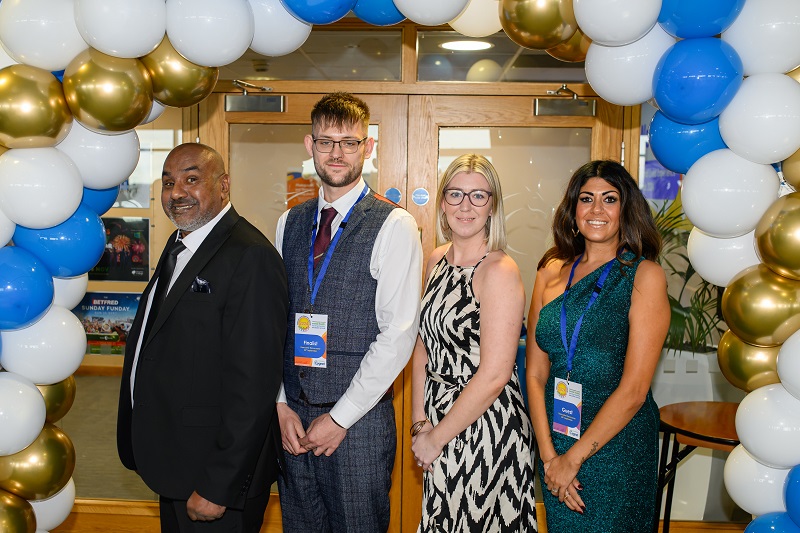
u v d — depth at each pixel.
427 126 3.31
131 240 3.73
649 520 1.91
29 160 1.64
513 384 1.95
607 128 3.28
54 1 1.65
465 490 1.89
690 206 1.71
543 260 2.16
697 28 1.59
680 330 3.29
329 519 2.11
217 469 1.77
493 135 3.33
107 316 3.89
